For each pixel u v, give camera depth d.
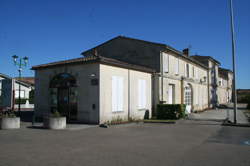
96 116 12.22
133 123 13.38
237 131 10.91
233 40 13.70
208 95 29.52
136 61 18.28
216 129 11.54
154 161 5.51
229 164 5.33
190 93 23.66
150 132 10.11
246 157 5.97
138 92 15.53
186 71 22.59
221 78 38.72
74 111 13.27
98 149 6.66
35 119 14.30
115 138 8.48
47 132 9.60
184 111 16.31
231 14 13.74
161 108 15.89
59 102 14.11
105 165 5.14
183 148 7.00
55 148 6.71
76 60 13.57
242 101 48.09
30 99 30.53
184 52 25.69
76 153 6.15
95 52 16.66
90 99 12.53
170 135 9.40
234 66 13.71
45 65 14.88
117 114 13.45
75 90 13.31
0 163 5.20
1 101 14.16
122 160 5.55
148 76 16.78
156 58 17.41
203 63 29.86
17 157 5.70
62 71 13.97
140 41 18.17
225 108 30.41
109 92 12.92
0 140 7.86
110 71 13.07
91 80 12.56
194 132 10.35
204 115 19.33
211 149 6.92
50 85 14.59
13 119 10.54
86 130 10.34
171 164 5.29
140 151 6.50
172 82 19.23
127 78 14.47
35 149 6.56
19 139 8.05
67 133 9.44
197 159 5.74
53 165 5.09
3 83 14.25
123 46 18.98
